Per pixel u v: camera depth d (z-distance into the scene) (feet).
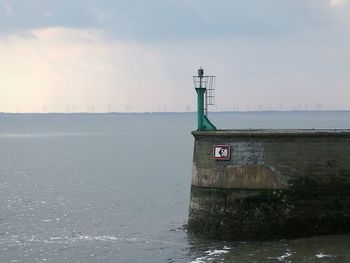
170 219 133.90
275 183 98.99
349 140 98.78
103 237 115.44
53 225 129.70
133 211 146.72
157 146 421.18
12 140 545.44
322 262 82.99
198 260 90.89
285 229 98.27
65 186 203.72
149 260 96.17
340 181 98.48
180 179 217.77
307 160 98.73
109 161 307.17
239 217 99.66
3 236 117.91
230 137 100.78
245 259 87.56
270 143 99.19
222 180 101.04
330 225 98.22
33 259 100.37
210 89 111.65
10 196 178.50
